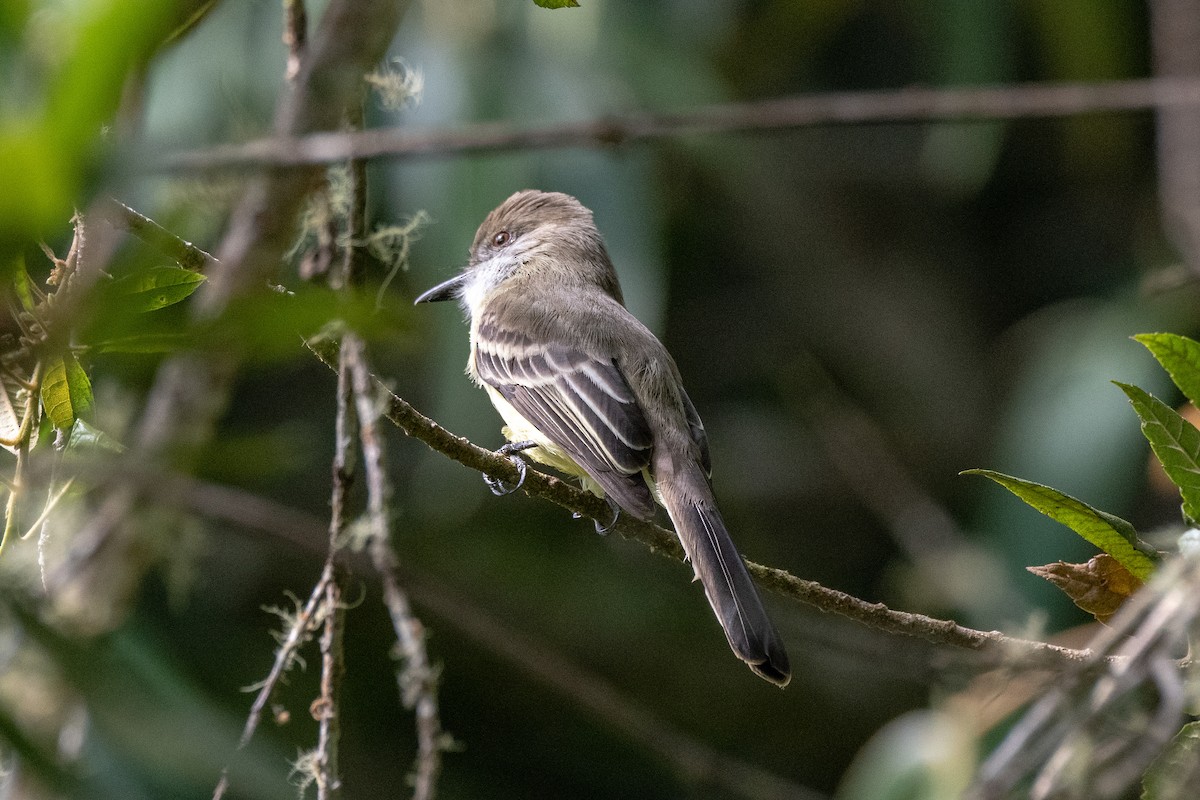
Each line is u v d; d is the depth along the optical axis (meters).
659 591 14.23
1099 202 16.61
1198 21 12.55
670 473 7.57
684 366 16.22
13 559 4.38
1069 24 13.05
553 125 3.58
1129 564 5.39
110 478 3.09
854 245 16.86
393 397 6.48
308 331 3.04
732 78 14.52
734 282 16.59
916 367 16.42
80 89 2.58
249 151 2.93
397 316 2.87
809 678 14.20
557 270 9.31
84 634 3.79
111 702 3.92
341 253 5.25
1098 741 4.50
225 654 10.87
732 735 13.88
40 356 3.74
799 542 15.56
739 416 16.09
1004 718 6.64
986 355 16.66
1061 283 16.66
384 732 12.53
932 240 17.12
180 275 3.99
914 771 6.70
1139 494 12.80
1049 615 11.32
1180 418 5.12
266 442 3.14
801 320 16.50
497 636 4.30
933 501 16.05
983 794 4.36
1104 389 12.02
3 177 2.59
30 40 2.83
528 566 13.82
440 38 11.36
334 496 4.63
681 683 13.91
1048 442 11.99
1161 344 5.12
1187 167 11.61
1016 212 17.11
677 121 3.75
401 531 13.44
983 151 14.14
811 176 16.86
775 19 14.41
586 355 8.16
